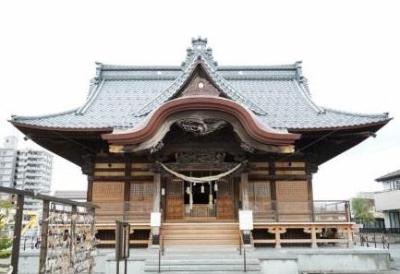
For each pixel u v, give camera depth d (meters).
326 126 18.83
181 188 20.23
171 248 16.69
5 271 5.35
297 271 14.26
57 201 7.06
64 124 19.48
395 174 54.47
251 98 25.47
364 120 19.20
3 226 5.74
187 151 19.02
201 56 18.66
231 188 20.25
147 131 16.36
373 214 61.47
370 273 15.40
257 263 14.14
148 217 18.70
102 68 27.78
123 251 10.34
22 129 18.61
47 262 6.75
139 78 27.78
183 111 16.86
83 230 8.94
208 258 14.66
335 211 18.78
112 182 20.73
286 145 17.09
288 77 28.09
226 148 18.91
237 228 18.06
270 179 20.73
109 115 22.27
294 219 18.92
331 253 16.06
